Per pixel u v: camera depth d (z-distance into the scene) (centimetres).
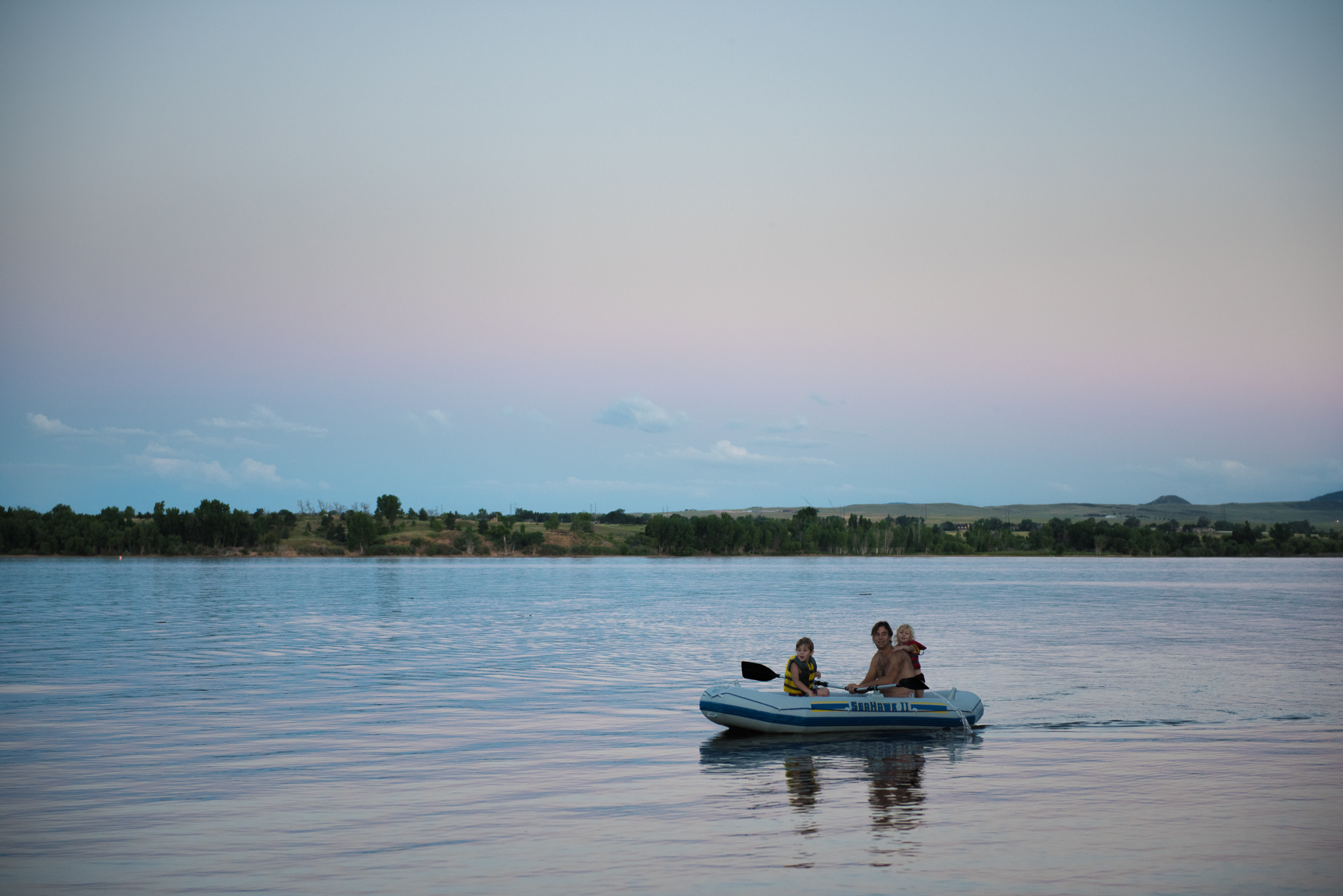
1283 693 2395
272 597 7288
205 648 3553
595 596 7738
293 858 1081
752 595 8144
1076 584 10488
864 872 1018
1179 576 13538
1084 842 1120
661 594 8150
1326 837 1141
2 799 1348
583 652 3469
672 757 1644
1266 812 1255
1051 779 1452
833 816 1244
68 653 3369
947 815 1248
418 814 1268
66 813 1276
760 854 1084
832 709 1872
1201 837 1138
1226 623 4931
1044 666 3000
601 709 2173
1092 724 1969
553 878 1006
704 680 2697
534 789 1405
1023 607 6431
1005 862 1049
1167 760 1594
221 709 2156
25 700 2291
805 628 4597
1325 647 3638
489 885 986
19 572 12900
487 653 3422
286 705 2212
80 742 1772
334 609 5934
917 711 1881
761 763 1586
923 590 9050
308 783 1448
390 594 7944
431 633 4294
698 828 1192
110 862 1070
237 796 1366
